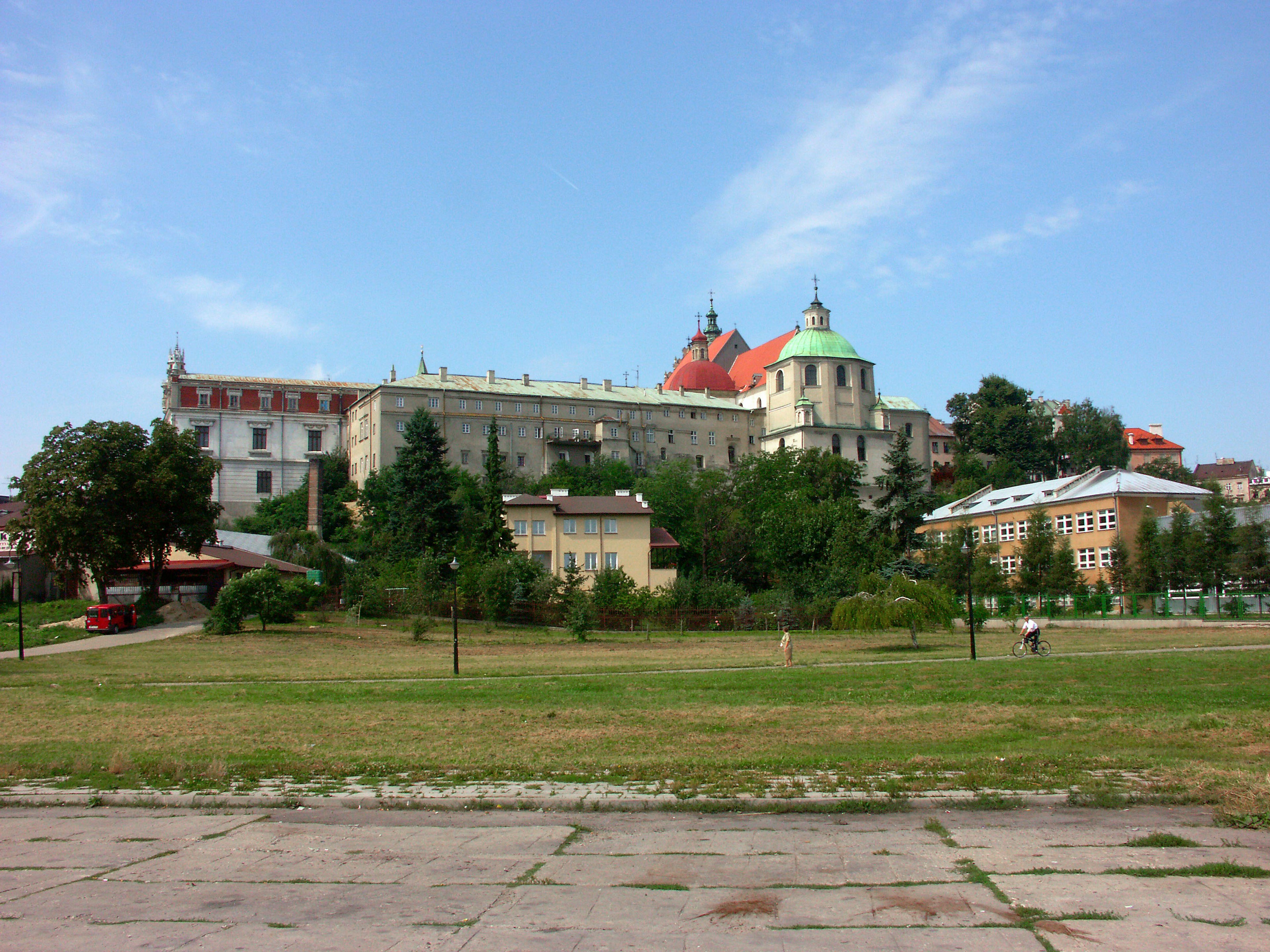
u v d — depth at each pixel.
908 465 104.31
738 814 14.43
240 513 134.12
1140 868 11.18
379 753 19.95
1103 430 158.25
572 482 127.06
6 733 23.98
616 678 37.66
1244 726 21.69
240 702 30.55
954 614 53.72
